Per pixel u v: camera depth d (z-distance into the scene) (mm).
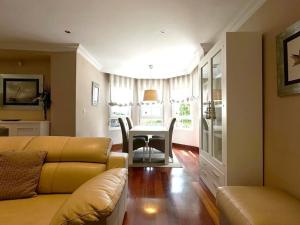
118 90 6566
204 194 2820
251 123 2334
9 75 4383
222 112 2480
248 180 2322
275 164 2115
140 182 3285
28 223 1227
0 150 1856
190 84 6199
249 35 2344
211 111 2938
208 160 3039
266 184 2266
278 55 2021
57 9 2727
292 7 1884
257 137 2334
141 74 6887
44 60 4449
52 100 4137
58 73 4133
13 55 4156
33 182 1692
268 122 2238
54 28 3332
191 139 6086
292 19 1885
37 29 3371
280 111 2041
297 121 1812
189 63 5559
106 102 6328
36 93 4402
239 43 2338
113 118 6543
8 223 1227
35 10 2754
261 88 2334
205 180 3174
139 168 4086
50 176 1782
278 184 2061
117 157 1930
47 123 4074
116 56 4918
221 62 2521
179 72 6500
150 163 4438
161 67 6047
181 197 2719
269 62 2225
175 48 4305
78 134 4301
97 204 996
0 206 1473
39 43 3994
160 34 3553
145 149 5648
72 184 1773
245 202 1560
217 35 3580
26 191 1631
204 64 3330
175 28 3303
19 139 1976
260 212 1394
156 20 3029
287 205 1509
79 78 4348
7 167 1662
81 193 1121
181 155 5277
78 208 993
